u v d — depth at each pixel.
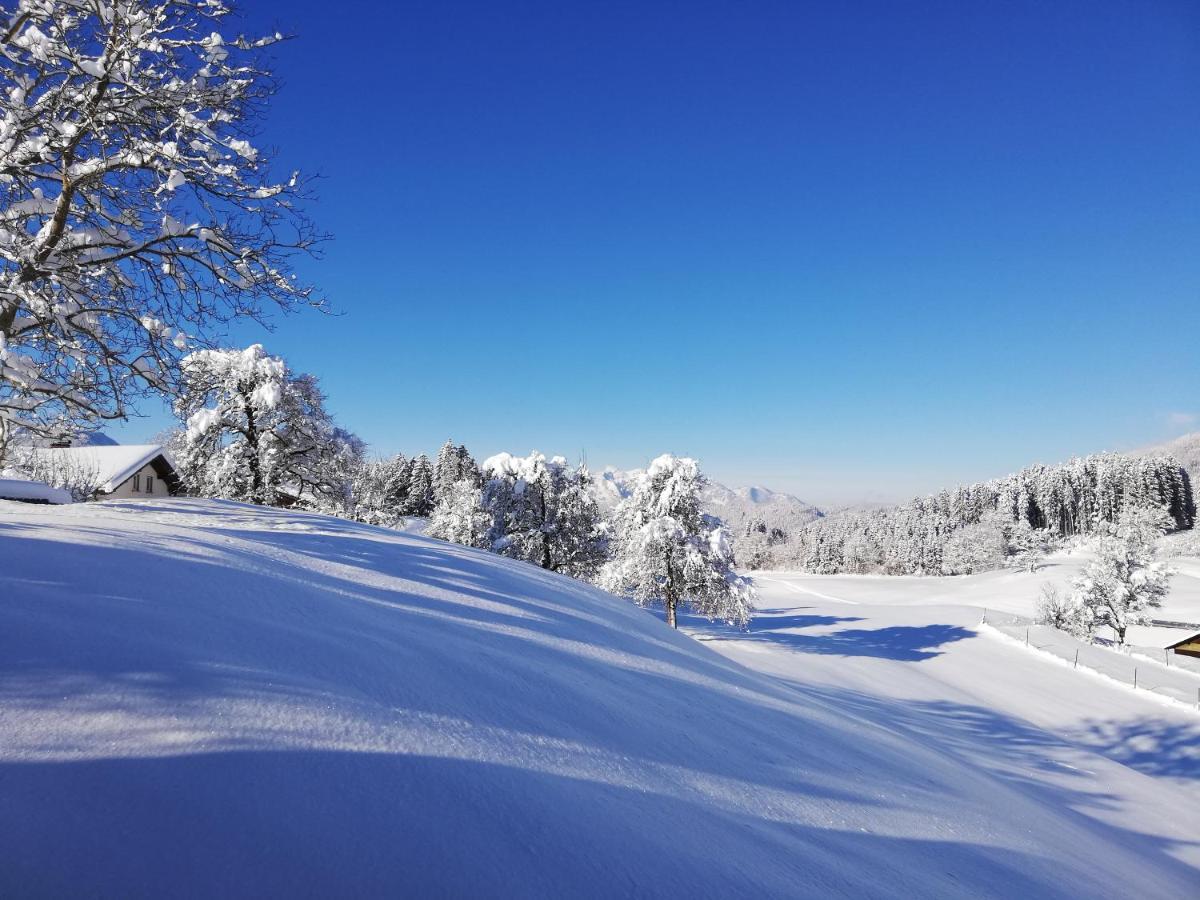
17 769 1.75
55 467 24.58
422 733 2.67
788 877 2.60
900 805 4.59
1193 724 21.84
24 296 7.45
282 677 2.77
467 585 6.47
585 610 7.92
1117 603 41.97
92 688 2.24
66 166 8.20
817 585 93.62
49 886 1.42
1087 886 4.55
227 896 1.53
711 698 5.73
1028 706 24.16
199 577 3.79
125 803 1.73
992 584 79.38
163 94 7.92
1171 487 126.50
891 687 23.39
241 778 1.97
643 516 32.53
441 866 1.86
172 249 9.16
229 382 23.28
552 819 2.34
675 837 2.57
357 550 6.48
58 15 7.45
